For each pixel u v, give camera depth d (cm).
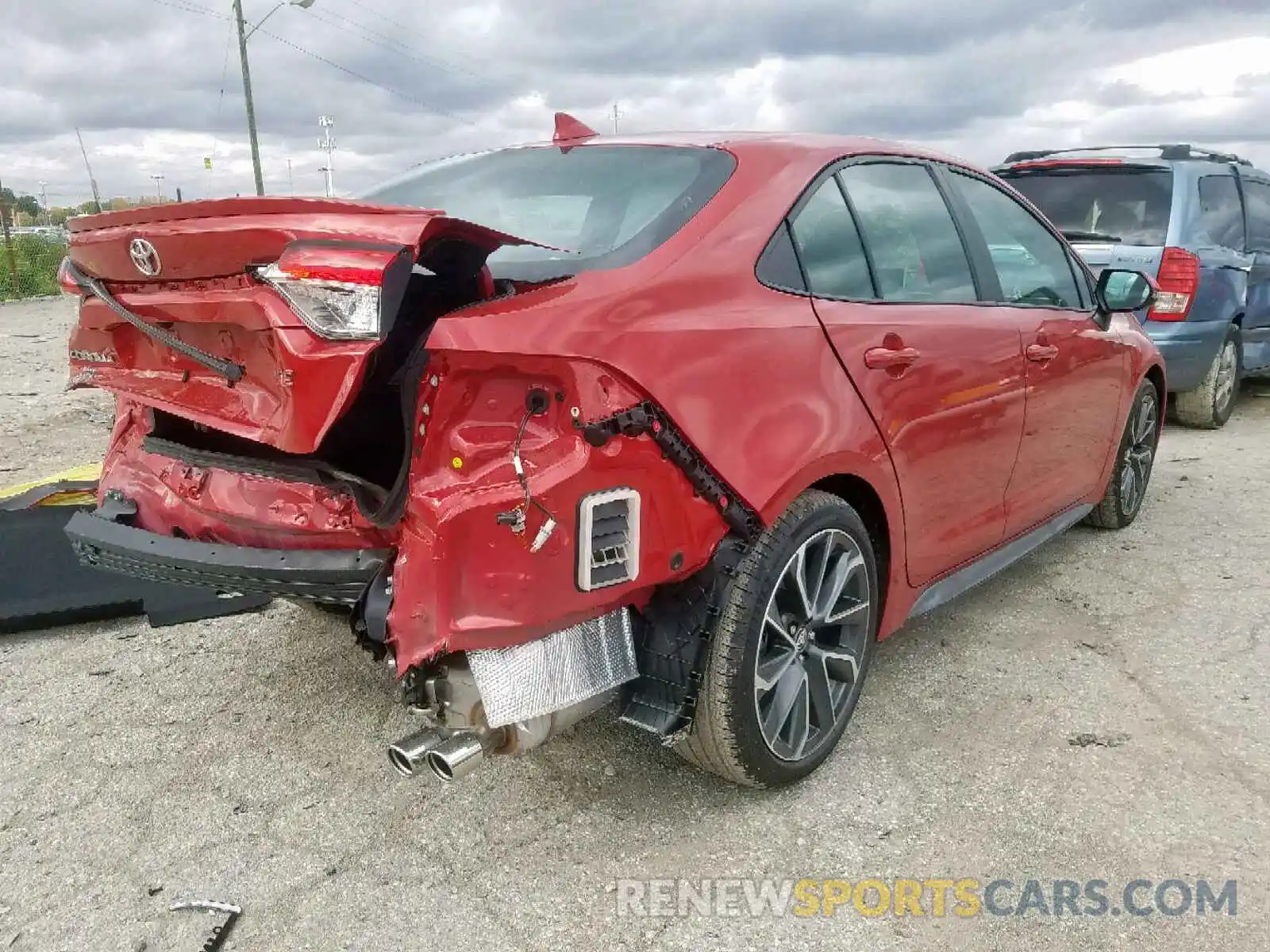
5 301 1791
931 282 329
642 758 294
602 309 223
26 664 353
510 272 246
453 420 214
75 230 257
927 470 309
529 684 218
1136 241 696
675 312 237
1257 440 727
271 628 383
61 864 248
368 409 266
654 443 224
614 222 265
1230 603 412
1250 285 775
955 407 316
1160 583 434
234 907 232
